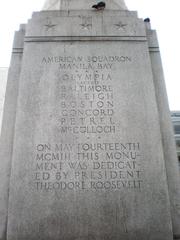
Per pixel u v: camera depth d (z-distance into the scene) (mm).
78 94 3697
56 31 4121
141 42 4098
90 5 4645
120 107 3629
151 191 3184
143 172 3271
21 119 3518
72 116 3562
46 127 3486
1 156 3438
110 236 2984
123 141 3428
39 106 3605
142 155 3359
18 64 4027
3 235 3033
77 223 3027
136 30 4180
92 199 3133
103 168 3279
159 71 4035
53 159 3314
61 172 3250
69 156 3332
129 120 3551
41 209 3086
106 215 3070
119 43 4078
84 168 3275
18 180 3207
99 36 4109
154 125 3527
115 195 3158
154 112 3607
